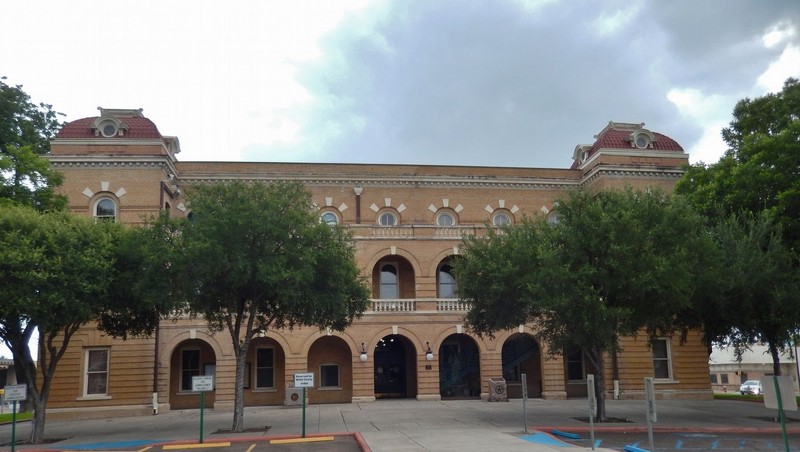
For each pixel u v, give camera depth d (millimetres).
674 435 23250
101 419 34094
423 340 38281
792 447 20422
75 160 37562
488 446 19531
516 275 26891
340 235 26844
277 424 27750
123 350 36156
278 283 23922
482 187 44875
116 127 38656
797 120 28828
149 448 21938
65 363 35562
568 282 24734
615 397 38688
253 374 39531
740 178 29484
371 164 44656
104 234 25344
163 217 25812
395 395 41812
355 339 37906
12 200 28656
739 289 26625
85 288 23688
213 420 30906
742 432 24047
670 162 42750
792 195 27406
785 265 26906
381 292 41375
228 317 25938
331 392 39594
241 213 24141
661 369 40188
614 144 43250
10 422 35000
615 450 18688
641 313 25969
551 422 26625
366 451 18938
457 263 29812
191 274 24375
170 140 40969
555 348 27375
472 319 29703
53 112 42250
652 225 25938
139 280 24812
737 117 36312
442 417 28797
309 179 42969
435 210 44125
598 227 25141
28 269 23016
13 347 25625
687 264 24906
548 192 45250
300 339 37750
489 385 37562
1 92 36688
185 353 39562
